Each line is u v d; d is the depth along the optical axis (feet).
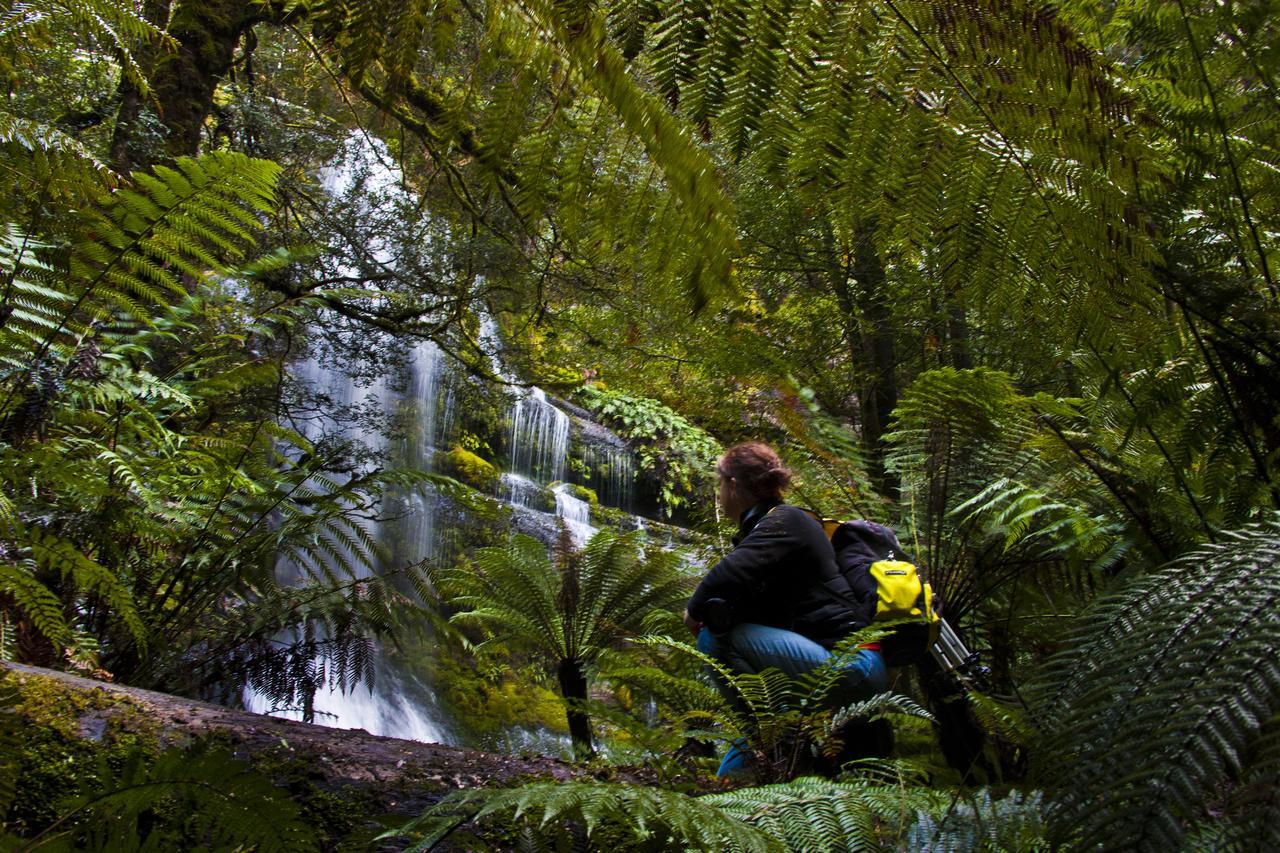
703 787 6.05
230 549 10.53
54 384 8.31
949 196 2.80
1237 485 5.13
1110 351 3.32
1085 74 2.71
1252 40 4.31
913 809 4.26
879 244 2.95
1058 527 8.32
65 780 4.55
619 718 5.88
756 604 7.87
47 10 4.83
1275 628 2.92
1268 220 4.37
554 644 10.80
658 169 2.56
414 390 34.58
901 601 7.59
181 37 17.80
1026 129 2.75
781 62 2.55
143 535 9.53
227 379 11.78
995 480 10.02
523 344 25.67
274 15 13.83
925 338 15.72
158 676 9.97
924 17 2.62
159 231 6.64
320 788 4.98
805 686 6.28
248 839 3.38
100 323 10.44
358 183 22.94
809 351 17.88
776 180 2.70
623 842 4.43
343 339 24.94
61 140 5.36
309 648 11.00
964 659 8.18
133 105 17.01
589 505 36.83
